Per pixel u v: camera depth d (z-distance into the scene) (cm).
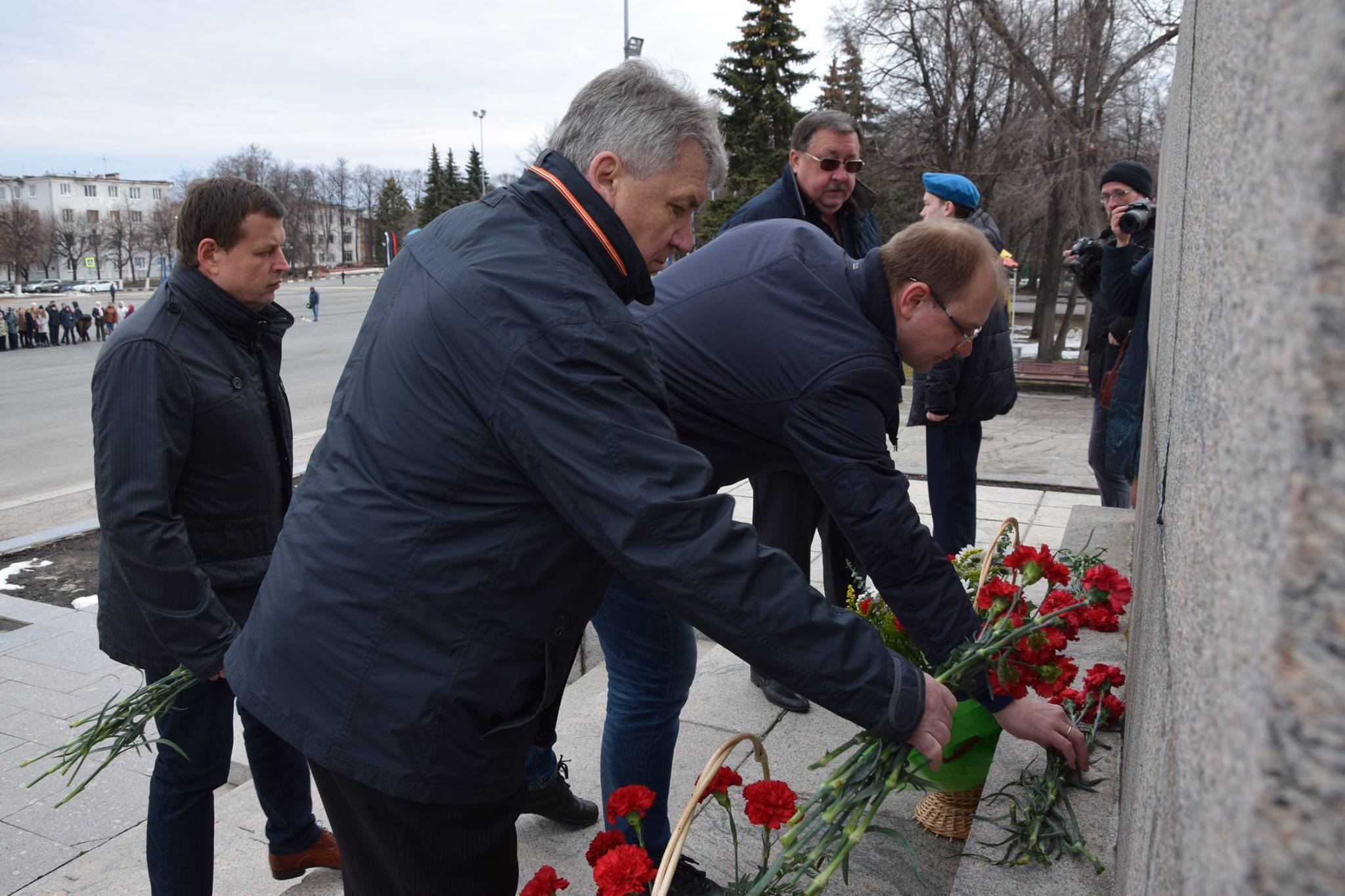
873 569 186
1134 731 146
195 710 224
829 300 192
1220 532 55
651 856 221
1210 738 51
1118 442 466
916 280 185
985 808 198
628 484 131
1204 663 56
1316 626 36
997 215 2084
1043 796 186
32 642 504
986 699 190
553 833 271
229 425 226
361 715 140
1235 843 41
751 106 2803
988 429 1089
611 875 153
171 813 227
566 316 134
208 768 228
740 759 300
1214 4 101
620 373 136
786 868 162
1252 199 52
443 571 139
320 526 145
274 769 252
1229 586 50
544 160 153
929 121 2198
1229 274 62
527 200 148
